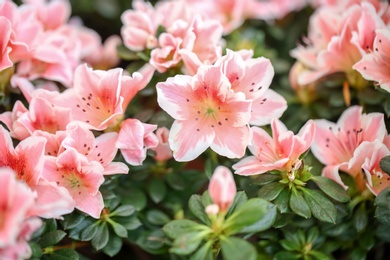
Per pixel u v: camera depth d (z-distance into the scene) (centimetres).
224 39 77
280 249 64
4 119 63
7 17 64
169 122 65
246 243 57
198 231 58
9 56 65
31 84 66
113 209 63
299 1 83
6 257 54
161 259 68
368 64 64
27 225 55
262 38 78
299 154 61
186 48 63
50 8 72
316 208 61
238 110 61
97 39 77
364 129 64
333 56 68
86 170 60
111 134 62
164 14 68
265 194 61
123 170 61
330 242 66
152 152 63
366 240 65
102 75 62
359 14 67
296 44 82
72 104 63
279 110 63
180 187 67
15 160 60
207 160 65
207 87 61
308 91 73
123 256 71
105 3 86
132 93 63
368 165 62
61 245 64
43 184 59
